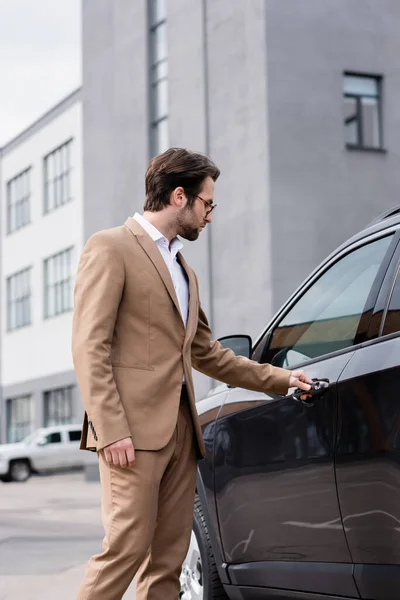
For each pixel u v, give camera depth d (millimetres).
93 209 30344
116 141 27484
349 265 4062
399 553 3400
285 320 4410
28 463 31297
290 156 21516
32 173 37844
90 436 3672
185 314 3857
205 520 4711
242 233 22000
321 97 21938
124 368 3652
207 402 4805
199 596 4895
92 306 3594
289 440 4008
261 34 21656
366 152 22250
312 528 3871
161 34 25906
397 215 3920
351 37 22328
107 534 3648
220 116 22984
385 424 3434
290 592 4074
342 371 3732
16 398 38688
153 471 3633
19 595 6812
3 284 39688
